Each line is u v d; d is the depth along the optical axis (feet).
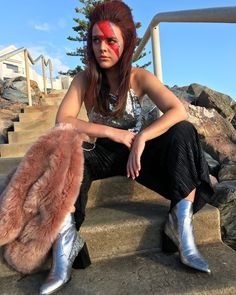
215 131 9.40
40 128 12.52
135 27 4.98
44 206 4.31
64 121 4.88
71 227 4.38
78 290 3.98
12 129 13.26
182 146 4.45
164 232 4.78
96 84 5.08
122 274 4.31
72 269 4.51
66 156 4.39
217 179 7.41
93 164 5.19
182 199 4.46
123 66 4.95
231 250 4.77
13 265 4.46
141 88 5.15
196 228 4.99
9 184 4.54
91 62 5.05
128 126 5.30
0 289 4.16
